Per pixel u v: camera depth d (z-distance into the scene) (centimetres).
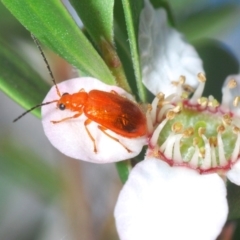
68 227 5
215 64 5
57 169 6
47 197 6
